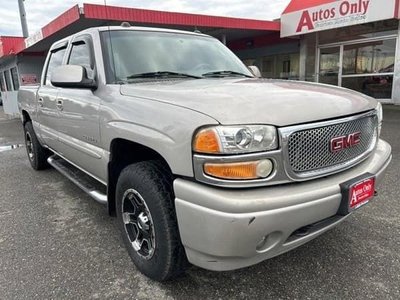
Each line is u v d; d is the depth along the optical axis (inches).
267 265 102.8
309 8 478.6
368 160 95.9
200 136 72.6
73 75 111.0
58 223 135.2
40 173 209.8
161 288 93.0
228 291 91.5
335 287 91.8
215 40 153.6
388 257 104.7
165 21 423.8
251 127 71.8
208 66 131.0
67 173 159.2
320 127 79.1
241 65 146.3
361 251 108.4
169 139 78.6
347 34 498.9
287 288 92.1
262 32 566.3
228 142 70.7
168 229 84.5
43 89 173.3
